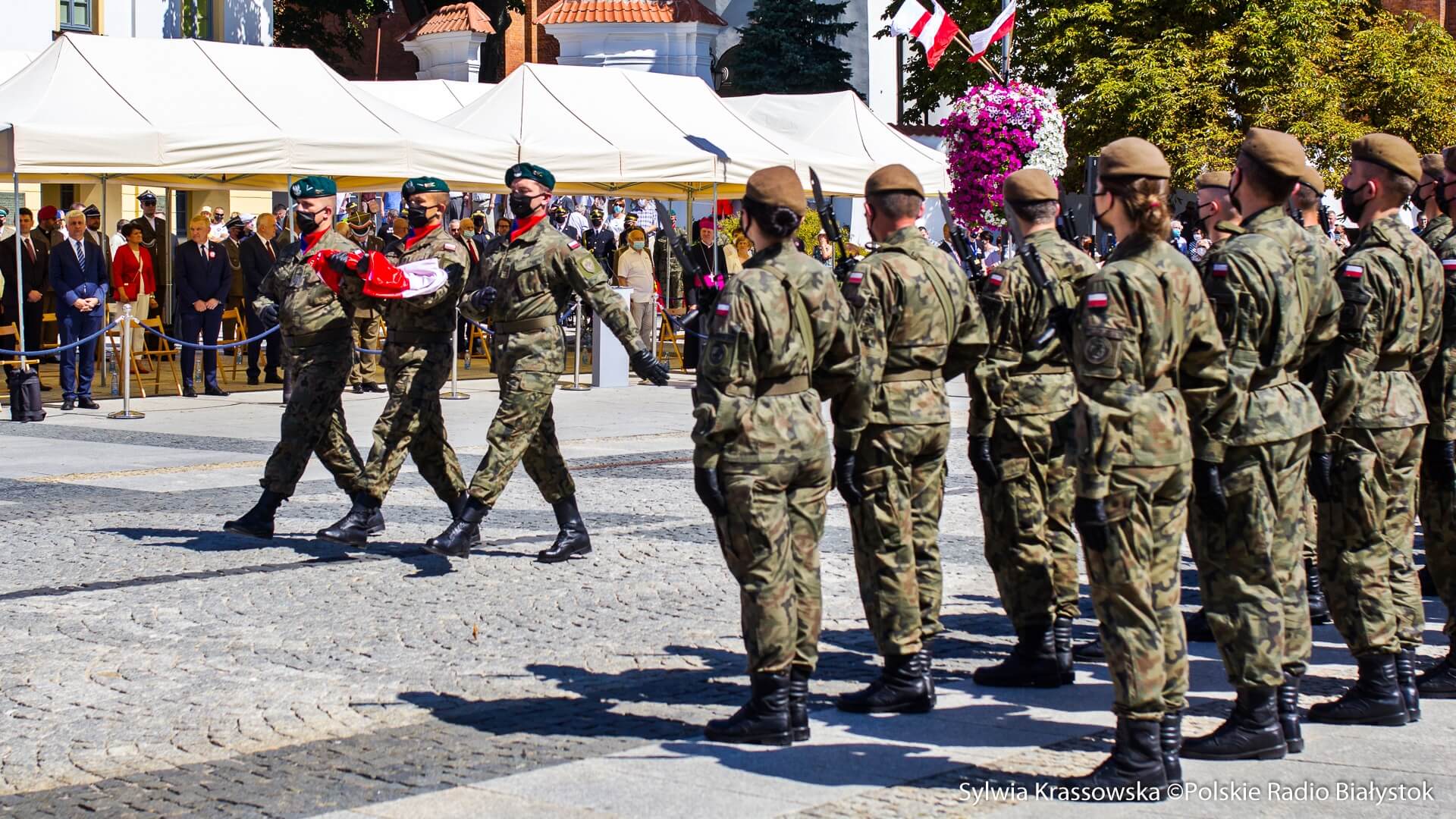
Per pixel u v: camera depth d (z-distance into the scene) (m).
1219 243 6.37
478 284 9.95
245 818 5.61
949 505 12.40
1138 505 5.66
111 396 20.08
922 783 5.89
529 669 7.66
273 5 34.78
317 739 6.58
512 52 50.62
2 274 18.47
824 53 47.72
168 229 24.61
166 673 7.58
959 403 19.73
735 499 6.23
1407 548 6.97
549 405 9.94
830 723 6.75
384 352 10.29
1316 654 8.16
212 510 11.89
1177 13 36.38
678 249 7.16
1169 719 5.79
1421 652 8.20
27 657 7.82
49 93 18.11
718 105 23.70
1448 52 39.41
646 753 6.31
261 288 10.57
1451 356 7.45
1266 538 6.13
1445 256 7.55
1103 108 34.88
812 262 6.32
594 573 9.82
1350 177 7.22
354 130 19.22
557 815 5.56
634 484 13.26
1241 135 35.28
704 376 6.19
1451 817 5.53
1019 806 5.62
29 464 14.15
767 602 6.29
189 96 18.83
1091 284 5.67
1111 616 5.74
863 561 6.90
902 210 6.91
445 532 9.74
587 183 23.78
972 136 18.95
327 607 8.89
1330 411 6.81
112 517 11.53
